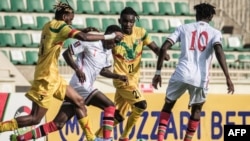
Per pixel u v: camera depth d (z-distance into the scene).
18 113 26.72
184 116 28.25
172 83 23.02
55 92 22.12
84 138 27.31
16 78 43.12
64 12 22.23
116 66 24.61
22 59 49.56
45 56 21.88
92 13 53.84
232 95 28.95
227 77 22.50
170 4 55.62
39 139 26.83
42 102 21.94
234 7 54.00
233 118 28.95
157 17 54.69
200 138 28.56
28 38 51.25
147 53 50.12
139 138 27.84
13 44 50.59
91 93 23.33
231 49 52.59
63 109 23.03
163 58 22.88
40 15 53.06
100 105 23.42
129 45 24.45
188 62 22.77
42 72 21.86
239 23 53.97
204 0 54.75
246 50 52.75
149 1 55.50
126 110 25.56
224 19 53.81
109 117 23.33
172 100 23.20
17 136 22.55
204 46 22.77
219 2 54.16
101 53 23.69
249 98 29.11
